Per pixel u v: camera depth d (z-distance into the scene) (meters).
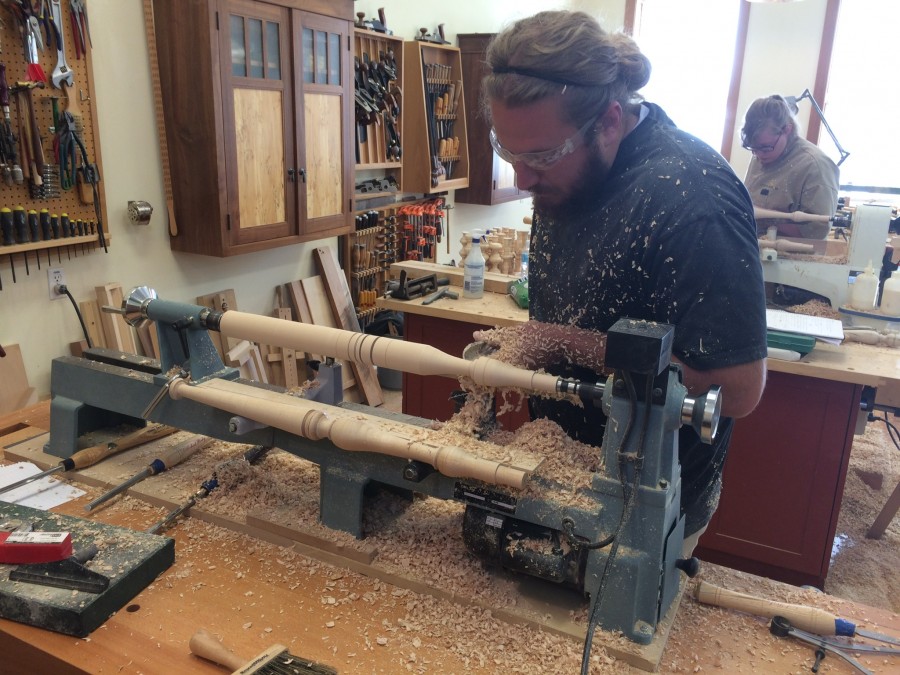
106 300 2.61
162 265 2.85
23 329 2.39
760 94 5.76
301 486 1.38
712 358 1.03
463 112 4.48
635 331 0.90
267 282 3.41
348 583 1.13
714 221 1.04
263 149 2.81
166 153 2.71
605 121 1.08
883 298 2.54
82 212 2.46
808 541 2.32
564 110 1.02
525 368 1.16
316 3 2.92
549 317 1.36
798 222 2.92
